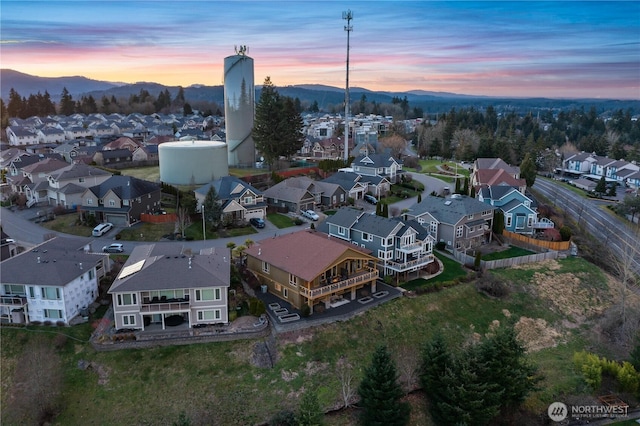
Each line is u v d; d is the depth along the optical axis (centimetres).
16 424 3206
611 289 5150
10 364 3641
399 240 4841
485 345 3312
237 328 3838
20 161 8819
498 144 11756
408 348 3969
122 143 11338
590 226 7181
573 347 4284
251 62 9531
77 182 7200
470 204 5966
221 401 3331
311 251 4409
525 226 6331
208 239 5891
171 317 3919
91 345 3706
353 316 4125
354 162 9331
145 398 3344
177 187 7856
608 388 3725
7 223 6366
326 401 3378
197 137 13125
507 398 3300
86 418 3228
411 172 10738
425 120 19250
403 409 3152
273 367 3594
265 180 8512
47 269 3988
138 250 4603
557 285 5106
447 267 5231
